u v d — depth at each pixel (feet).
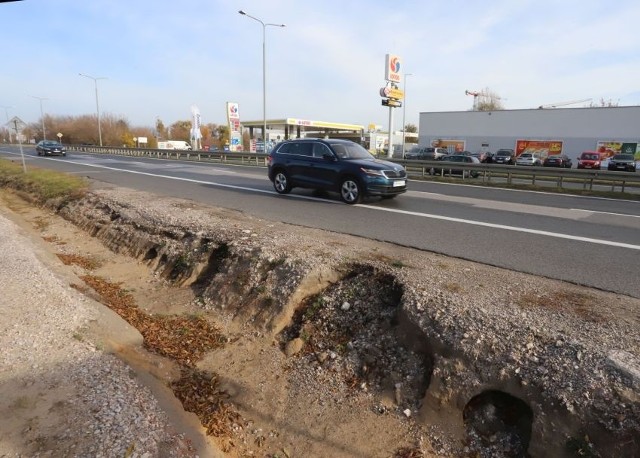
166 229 26.37
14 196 53.06
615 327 12.48
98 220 32.99
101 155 140.87
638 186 51.01
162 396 12.30
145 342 15.67
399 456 10.59
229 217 29.32
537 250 21.86
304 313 16.15
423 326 12.95
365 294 16.02
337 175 37.06
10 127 64.90
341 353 14.10
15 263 21.34
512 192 47.88
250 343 15.62
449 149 159.63
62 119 308.81
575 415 9.56
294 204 36.37
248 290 17.88
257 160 99.76
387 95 108.58
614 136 127.95
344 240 22.89
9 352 12.81
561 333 12.00
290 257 18.60
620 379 9.90
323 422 11.88
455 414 11.07
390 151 113.39
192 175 64.80
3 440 9.37
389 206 35.63
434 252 21.36
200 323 17.28
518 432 10.41
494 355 11.37
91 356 13.12
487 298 14.49
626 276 17.78
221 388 13.48
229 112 145.48
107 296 20.02
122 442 9.64
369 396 12.46
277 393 13.14
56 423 10.02
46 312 15.72
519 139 145.18
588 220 30.53
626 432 8.98
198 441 10.77
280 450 11.23
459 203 37.78
